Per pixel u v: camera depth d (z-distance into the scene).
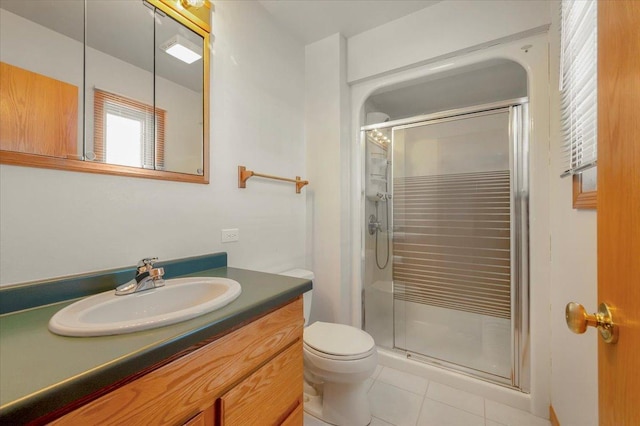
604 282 0.54
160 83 1.18
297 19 1.83
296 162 2.01
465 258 1.86
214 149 1.41
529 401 1.47
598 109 0.57
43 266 0.86
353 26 1.90
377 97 2.46
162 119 1.18
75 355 0.52
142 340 0.58
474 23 1.59
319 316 2.03
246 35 1.60
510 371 1.64
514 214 1.63
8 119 0.79
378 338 2.12
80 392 0.45
